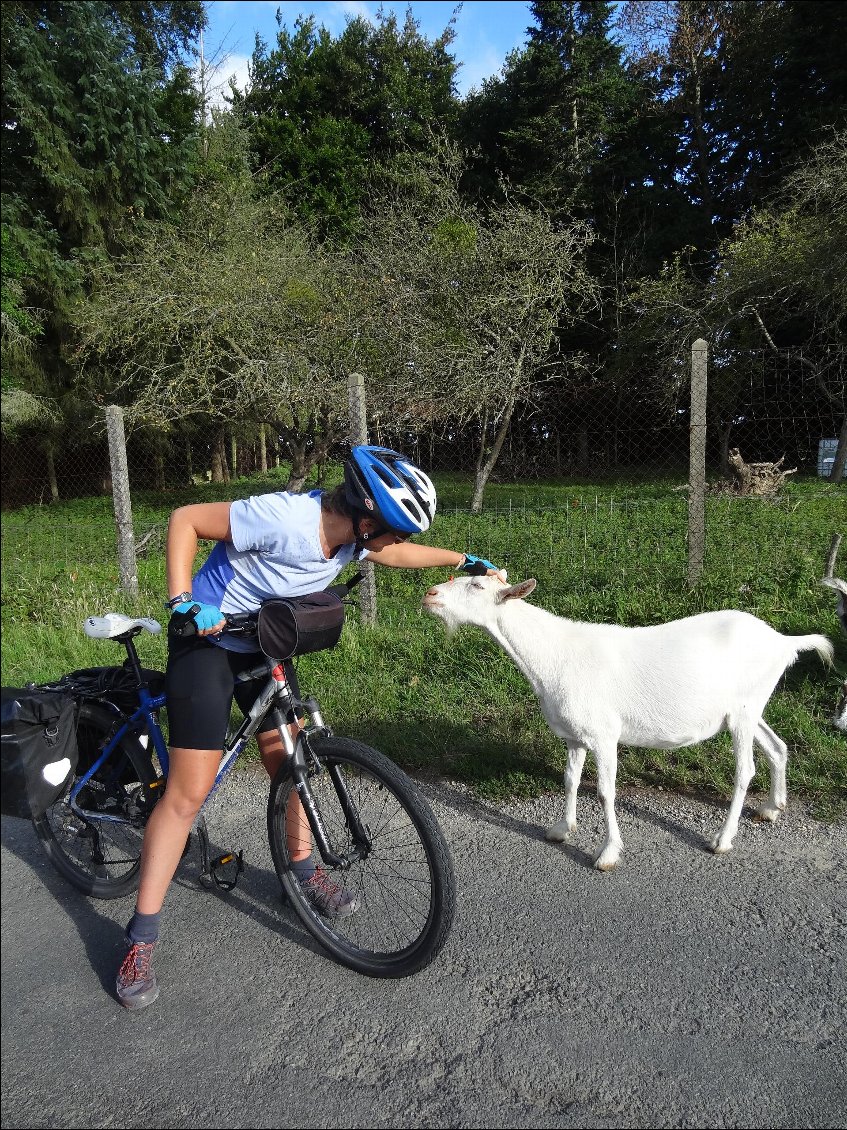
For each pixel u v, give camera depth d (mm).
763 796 3686
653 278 21656
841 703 4270
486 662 5246
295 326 12734
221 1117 1980
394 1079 2096
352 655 5418
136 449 16234
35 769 2197
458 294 13367
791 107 22828
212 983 2486
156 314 12297
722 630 3252
